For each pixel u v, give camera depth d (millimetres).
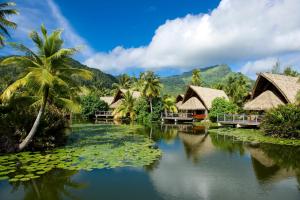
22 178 10914
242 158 15227
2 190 9812
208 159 15016
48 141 17391
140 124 41000
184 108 47594
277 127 22766
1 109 17969
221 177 11469
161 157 15453
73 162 13484
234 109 39375
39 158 14375
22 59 14203
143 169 12648
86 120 51750
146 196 9250
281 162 14164
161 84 48500
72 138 22938
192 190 9852
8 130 15867
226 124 36562
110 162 13625
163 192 9664
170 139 23500
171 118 46500
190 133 28219
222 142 21438
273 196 9242
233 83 64125
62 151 16469
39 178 11141
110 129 31812
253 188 10047
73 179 11055
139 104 49688
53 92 16578
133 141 21250
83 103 58031
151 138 24031
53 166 12734
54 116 18562
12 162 13438
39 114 15641
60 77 15148
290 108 22734
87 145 18984
